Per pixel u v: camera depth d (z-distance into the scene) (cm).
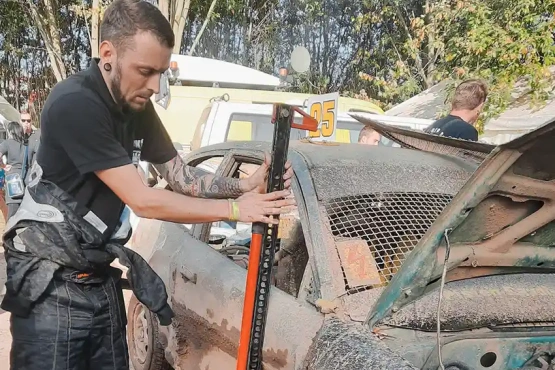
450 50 1014
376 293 218
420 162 289
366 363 184
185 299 295
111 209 213
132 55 187
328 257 225
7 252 210
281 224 262
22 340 208
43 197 206
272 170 193
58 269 206
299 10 2039
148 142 234
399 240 235
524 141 179
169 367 351
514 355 227
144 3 189
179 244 323
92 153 193
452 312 219
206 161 394
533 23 905
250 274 197
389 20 1652
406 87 1297
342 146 296
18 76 2175
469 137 402
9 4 1977
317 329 206
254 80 844
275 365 217
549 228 228
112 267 230
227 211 190
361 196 251
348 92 1892
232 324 250
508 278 249
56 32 1733
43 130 202
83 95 192
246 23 2059
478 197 191
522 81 953
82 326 212
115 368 226
